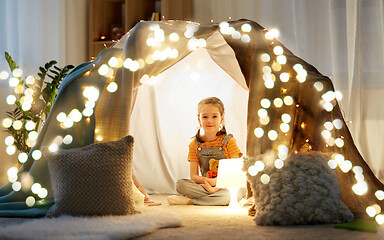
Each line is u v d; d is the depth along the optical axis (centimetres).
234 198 257
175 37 262
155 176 350
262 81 249
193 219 221
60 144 251
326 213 204
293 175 211
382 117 322
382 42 323
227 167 253
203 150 294
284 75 238
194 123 348
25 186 242
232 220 217
